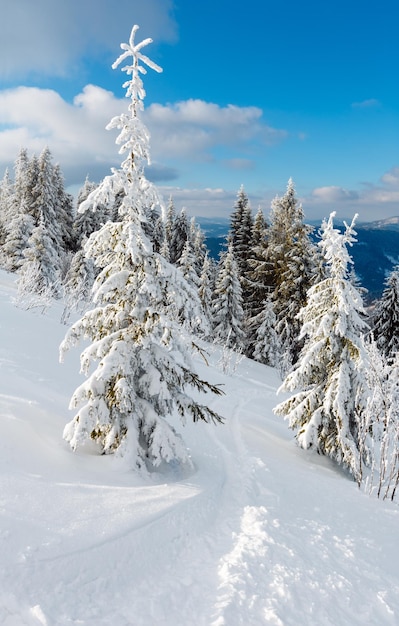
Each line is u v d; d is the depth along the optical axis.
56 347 13.36
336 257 11.19
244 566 4.46
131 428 6.54
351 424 11.19
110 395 6.52
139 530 4.69
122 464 6.23
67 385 10.11
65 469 5.73
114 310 6.91
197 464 8.05
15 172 47.25
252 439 11.63
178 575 4.30
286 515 6.33
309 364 11.42
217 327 30.52
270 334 30.52
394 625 4.06
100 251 6.99
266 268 34.47
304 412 11.68
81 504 4.88
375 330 31.36
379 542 6.13
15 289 23.16
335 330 10.93
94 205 6.44
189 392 16.22
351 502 8.01
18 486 4.84
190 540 5.00
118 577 4.01
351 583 4.65
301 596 4.16
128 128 6.47
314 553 5.18
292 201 33.84
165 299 6.92
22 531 4.05
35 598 3.45
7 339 12.32
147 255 6.76
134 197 6.57
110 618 3.51
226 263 30.83
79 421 6.22
